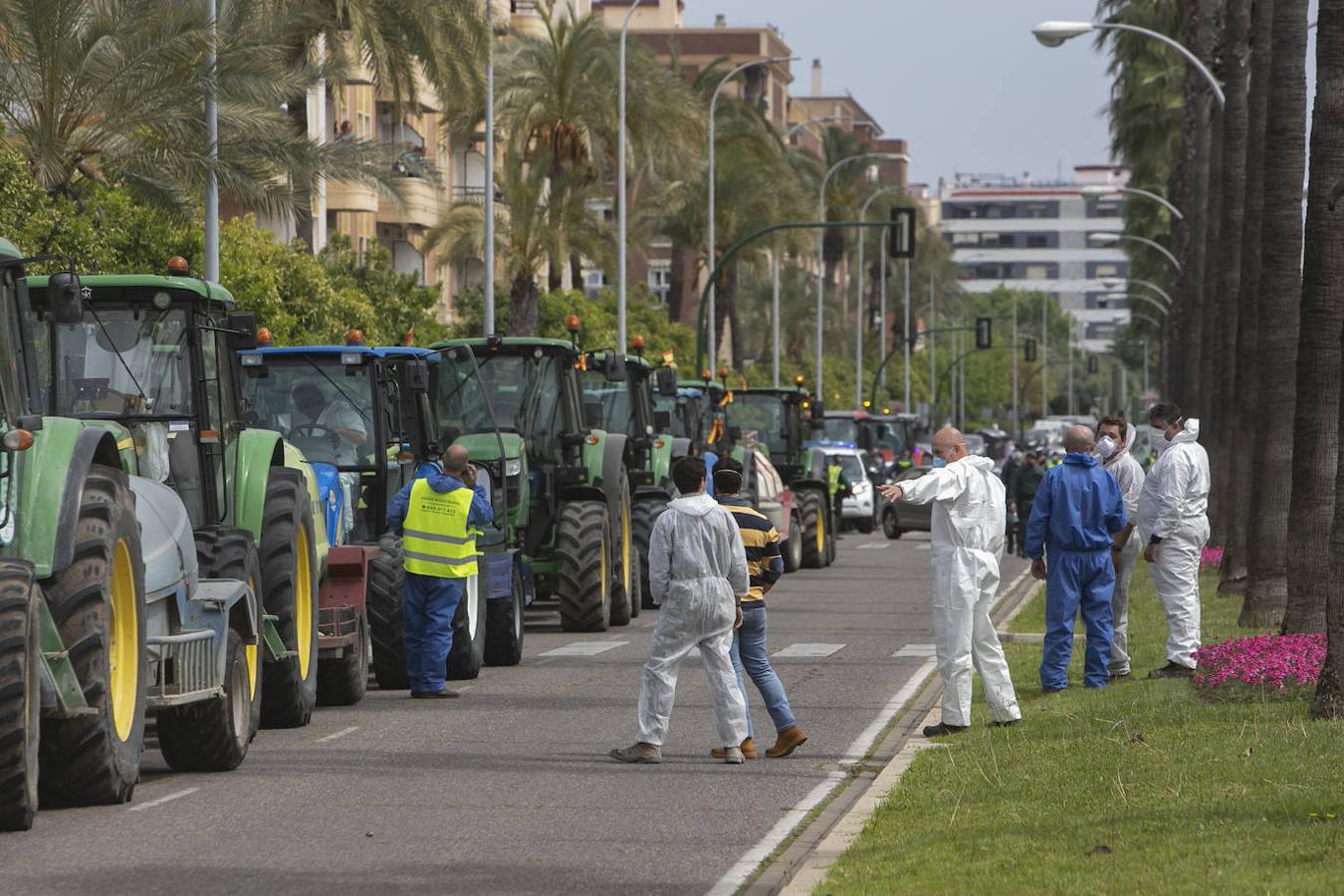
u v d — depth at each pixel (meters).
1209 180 92.19
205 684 25.42
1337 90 37.03
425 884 19.17
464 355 48.72
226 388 30.38
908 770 26.20
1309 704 29.80
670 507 28.17
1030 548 34.94
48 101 57.34
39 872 19.52
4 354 22.05
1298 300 47.03
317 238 105.31
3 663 20.62
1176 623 36.31
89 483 22.61
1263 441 46.78
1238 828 19.88
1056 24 63.47
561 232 106.00
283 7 69.50
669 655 28.05
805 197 160.75
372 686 38.81
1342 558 28.23
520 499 47.47
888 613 58.34
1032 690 35.44
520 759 28.27
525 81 108.44
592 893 18.77
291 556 30.77
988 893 17.39
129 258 66.19
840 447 121.25
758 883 19.06
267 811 23.45
